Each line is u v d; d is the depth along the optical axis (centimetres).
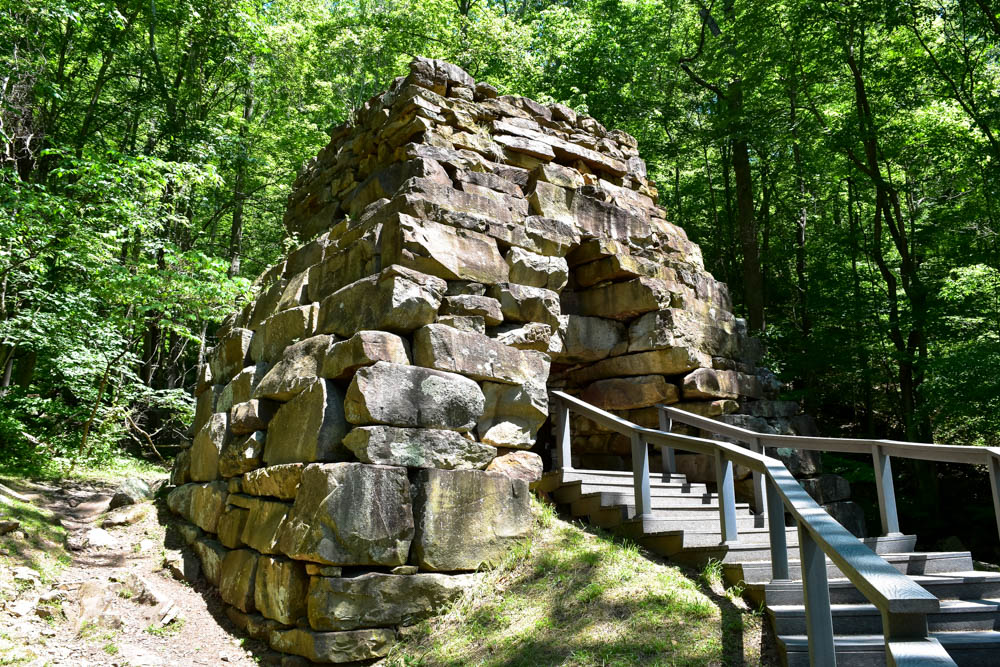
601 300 757
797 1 1233
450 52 1788
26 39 1134
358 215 689
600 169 819
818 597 295
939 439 1367
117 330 1142
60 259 984
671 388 720
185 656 487
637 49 1611
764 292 1681
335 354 526
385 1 1730
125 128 1505
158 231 1362
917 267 1426
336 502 456
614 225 759
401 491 480
